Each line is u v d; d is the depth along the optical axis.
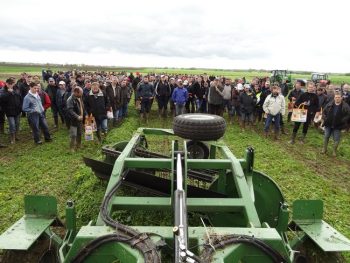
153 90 16.11
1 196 7.08
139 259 2.69
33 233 3.43
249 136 13.66
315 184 8.20
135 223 5.43
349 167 10.08
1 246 3.19
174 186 4.06
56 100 13.46
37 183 7.90
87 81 12.48
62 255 3.23
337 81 67.31
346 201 7.26
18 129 12.62
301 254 3.75
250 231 3.13
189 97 17.41
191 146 6.35
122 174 4.52
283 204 3.79
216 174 6.11
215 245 2.87
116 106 14.62
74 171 8.74
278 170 9.16
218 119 5.12
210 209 3.86
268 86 16.33
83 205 6.17
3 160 9.80
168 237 3.05
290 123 17.23
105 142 10.73
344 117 10.79
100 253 3.01
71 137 10.52
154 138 12.48
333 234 3.62
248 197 3.97
